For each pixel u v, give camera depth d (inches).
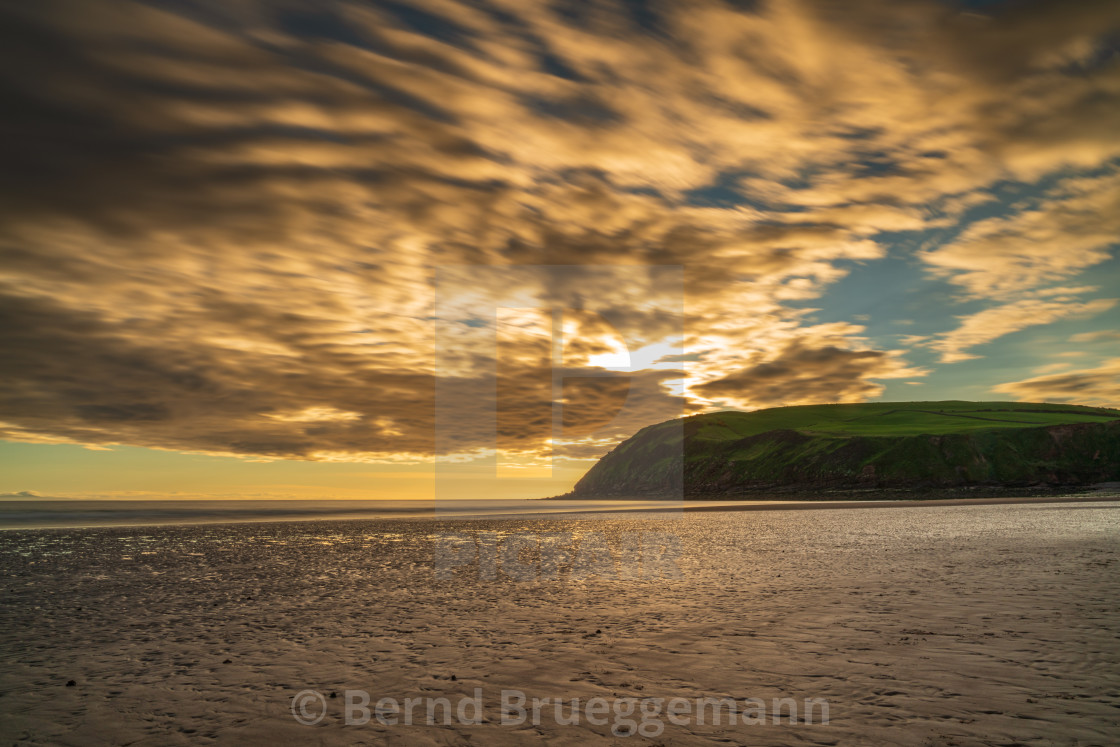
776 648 390.9
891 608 503.2
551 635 447.5
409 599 615.5
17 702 321.4
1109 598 519.5
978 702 285.6
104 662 398.3
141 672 374.3
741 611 511.8
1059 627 422.3
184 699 323.6
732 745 246.5
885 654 369.1
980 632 414.0
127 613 565.6
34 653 423.5
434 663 381.4
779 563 832.9
